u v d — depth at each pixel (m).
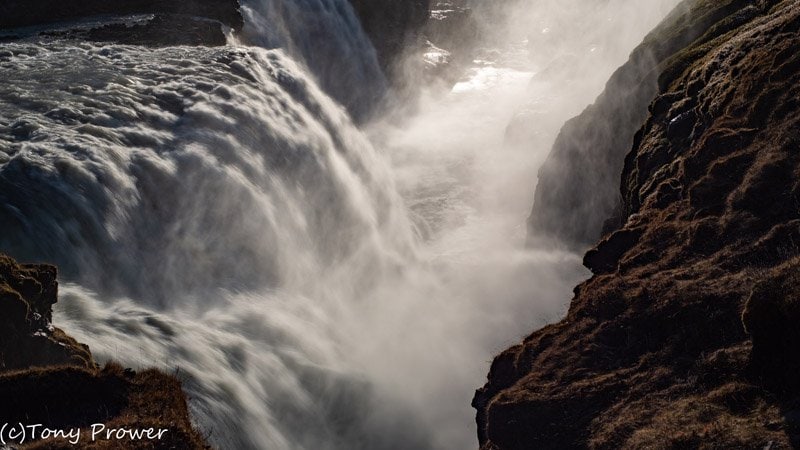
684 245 11.51
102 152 16.19
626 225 12.80
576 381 9.91
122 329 12.66
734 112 13.43
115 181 15.78
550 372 10.22
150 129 18.20
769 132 12.51
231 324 14.95
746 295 9.93
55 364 9.73
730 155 12.58
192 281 16.19
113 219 15.23
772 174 11.65
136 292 14.77
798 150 11.77
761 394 8.45
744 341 9.32
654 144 14.64
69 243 14.17
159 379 8.50
